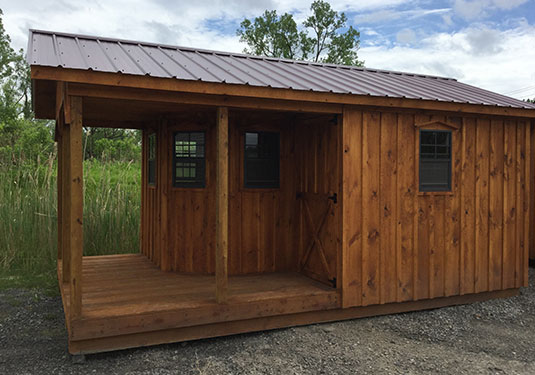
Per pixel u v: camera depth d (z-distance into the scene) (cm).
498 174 643
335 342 480
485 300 644
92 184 998
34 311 593
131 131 1909
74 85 407
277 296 509
